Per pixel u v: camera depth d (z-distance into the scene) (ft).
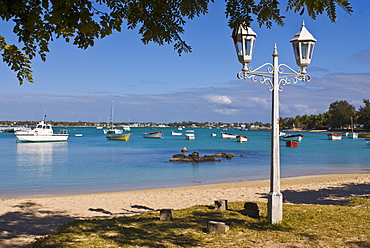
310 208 33.42
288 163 121.90
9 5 7.11
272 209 27.71
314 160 132.46
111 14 7.55
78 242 23.89
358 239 23.67
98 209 40.73
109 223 29.55
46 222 33.83
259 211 30.68
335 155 155.22
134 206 42.47
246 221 28.66
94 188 68.64
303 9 7.82
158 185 72.54
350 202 39.78
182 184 73.87
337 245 22.39
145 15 8.82
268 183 69.87
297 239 23.79
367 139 243.81
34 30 7.50
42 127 224.12
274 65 25.62
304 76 26.43
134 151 172.45
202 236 24.89
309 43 25.61
